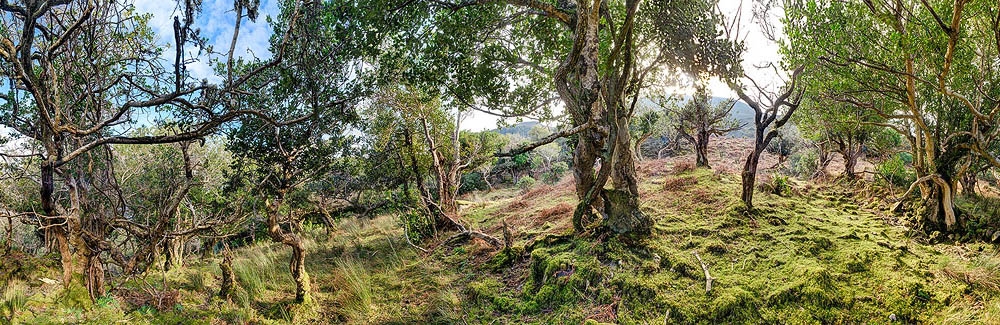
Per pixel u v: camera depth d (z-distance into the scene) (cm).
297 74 561
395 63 771
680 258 634
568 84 680
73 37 419
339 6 598
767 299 528
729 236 714
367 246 1027
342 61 619
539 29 876
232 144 686
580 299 600
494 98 889
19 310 486
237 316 615
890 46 621
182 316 583
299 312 646
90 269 541
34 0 365
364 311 661
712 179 1123
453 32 761
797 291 528
